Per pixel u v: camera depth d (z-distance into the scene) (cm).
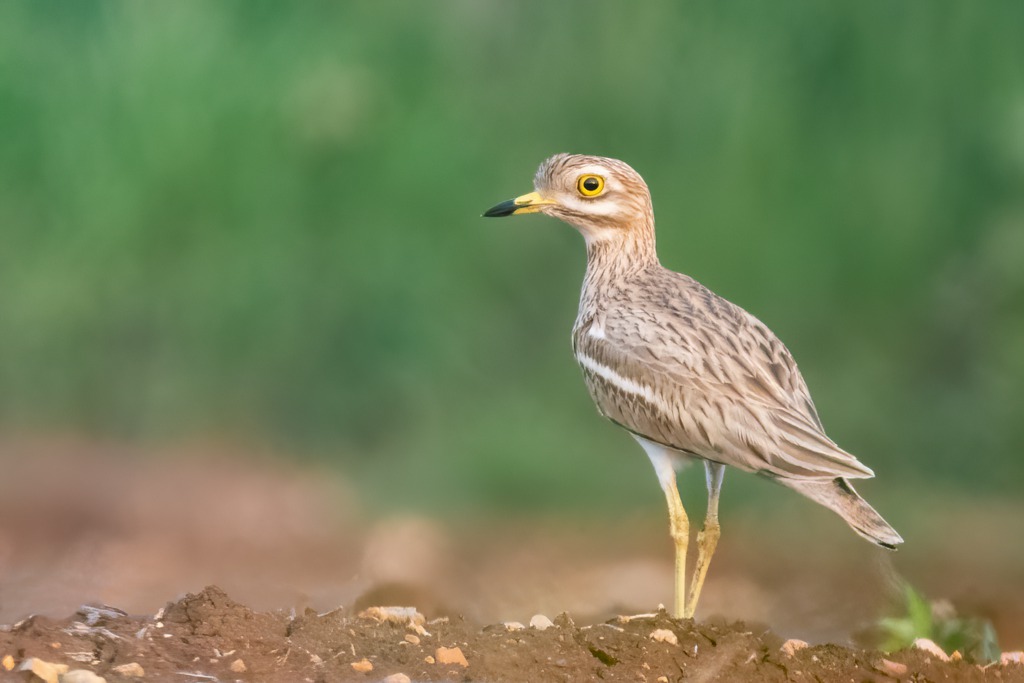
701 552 863
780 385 834
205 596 716
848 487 800
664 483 870
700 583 865
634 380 862
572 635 713
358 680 648
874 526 784
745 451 818
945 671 705
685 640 720
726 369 836
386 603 1067
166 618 703
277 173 1698
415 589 1103
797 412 822
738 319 870
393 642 694
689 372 841
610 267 943
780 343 862
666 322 869
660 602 1112
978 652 846
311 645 684
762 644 725
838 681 688
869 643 948
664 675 682
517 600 1102
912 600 864
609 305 912
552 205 947
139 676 639
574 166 944
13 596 1044
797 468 805
